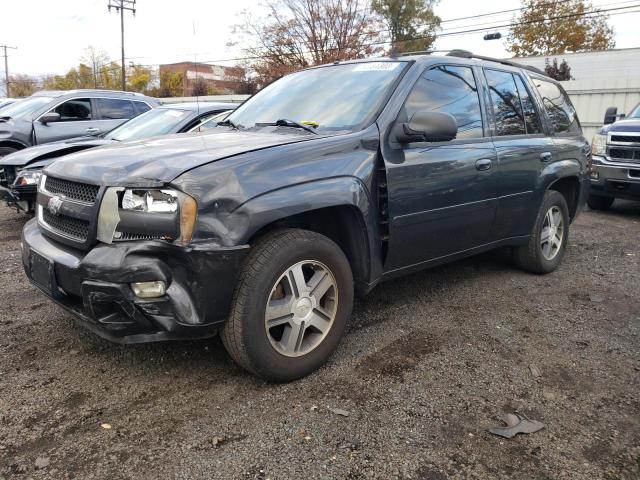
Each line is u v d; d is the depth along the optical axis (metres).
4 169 6.57
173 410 2.74
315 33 34.84
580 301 4.49
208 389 2.94
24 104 9.62
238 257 2.64
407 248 3.62
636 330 3.91
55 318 3.87
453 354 3.44
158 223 2.56
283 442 2.50
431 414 2.75
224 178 2.66
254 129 3.78
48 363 3.20
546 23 38.25
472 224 4.10
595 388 3.07
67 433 2.54
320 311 3.11
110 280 2.57
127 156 2.93
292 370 2.98
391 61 3.94
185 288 2.62
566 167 5.09
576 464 2.40
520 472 2.34
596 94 16.36
